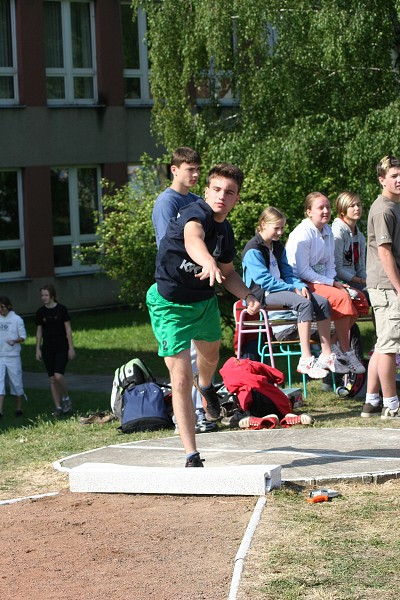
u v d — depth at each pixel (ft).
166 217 36.09
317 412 40.60
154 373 66.90
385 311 36.76
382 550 21.15
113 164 120.06
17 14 112.68
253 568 20.27
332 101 76.54
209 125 86.63
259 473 25.66
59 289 115.96
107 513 25.12
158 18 87.56
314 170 74.43
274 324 43.06
